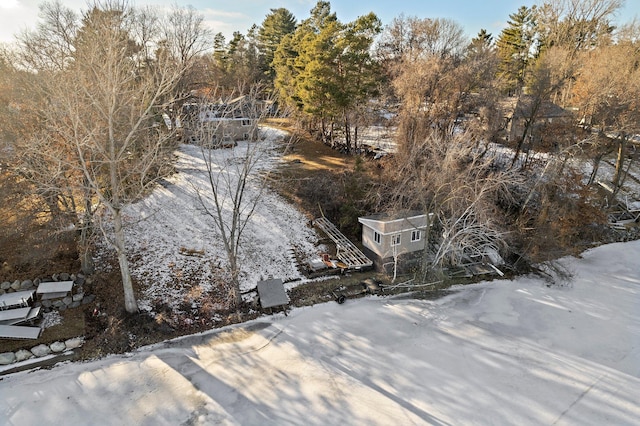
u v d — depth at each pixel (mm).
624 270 26219
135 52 34281
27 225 19312
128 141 18453
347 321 20156
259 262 24531
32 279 19812
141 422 14102
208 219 27547
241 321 19906
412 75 30719
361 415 14648
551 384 16422
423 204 21938
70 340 17516
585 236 30250
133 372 16391
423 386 16094
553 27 51719
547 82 31547
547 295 23094
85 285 20516
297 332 19234
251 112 26938
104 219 25469
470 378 16594
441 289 23328
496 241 24125
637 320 20891
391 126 36562
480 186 21172
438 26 40656
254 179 33594
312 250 26484
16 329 17469
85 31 21547
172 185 31375
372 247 25016
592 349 18578
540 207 25516
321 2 48625
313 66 34594
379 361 17422
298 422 14297
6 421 13914
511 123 41312
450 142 22781
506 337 19266
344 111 38312
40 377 15906
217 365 16969
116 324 18281
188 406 14836
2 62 18562
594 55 41625
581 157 27469
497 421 14594
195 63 42875
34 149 15227
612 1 47719
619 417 14914
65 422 13984
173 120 32375
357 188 29109
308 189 31656
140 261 22828
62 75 17484
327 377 16406
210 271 23125
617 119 30406
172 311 20016
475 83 32375
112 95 16391
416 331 19547
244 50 66500
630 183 38219
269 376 16406
